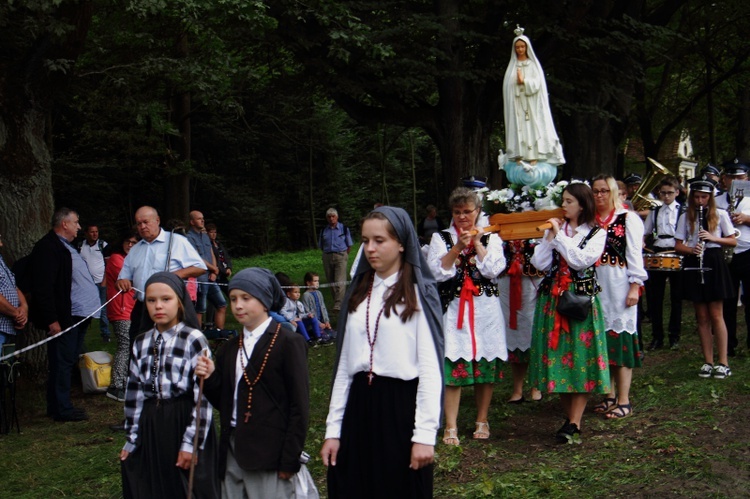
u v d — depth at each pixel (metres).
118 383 8.70
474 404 7.48
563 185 7.03
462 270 6.14
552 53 14.87
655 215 9.79
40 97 9.34
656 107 23.19
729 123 28.03
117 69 12.70
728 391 7.04
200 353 4.12
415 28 13.62
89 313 8.21
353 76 13.64
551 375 5.99
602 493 4.84
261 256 32.03
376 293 3.47
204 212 32.03
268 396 3.90
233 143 31.17
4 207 9.22
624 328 6.52
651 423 6.25
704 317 7.72
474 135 15.01
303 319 11.64
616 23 14.91
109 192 25.81
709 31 21.91
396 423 3.36
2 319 7.42
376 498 3.37
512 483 5.07
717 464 5.15
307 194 35.56
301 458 3.96
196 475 3.99
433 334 3.39
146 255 7.11
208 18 10.80
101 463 6.34
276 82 15.96
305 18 12.50
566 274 6.03
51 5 8.10
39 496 5.64
